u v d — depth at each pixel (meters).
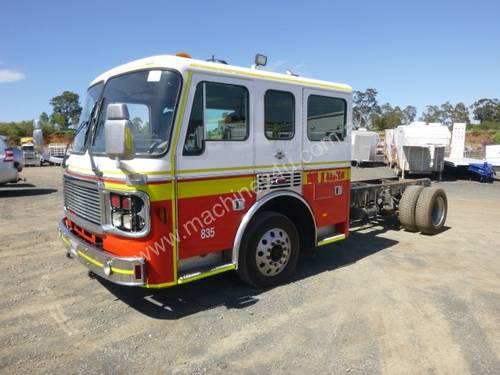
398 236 7.10
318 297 4.29
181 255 3.68
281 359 3.12
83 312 3.91
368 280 4.81
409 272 5.12
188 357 3.14
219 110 3.85
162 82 3.59
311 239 4.95
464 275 5.03
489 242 6.70
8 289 4.45
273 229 4.48
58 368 2.99
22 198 10.93
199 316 3.83
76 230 4.48
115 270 3.46
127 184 3.35
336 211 5.20
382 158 20.95
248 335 3.48
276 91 4.33
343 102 5.15
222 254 4.16
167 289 4.49
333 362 3.08
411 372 2.96
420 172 16.91
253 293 4.38
